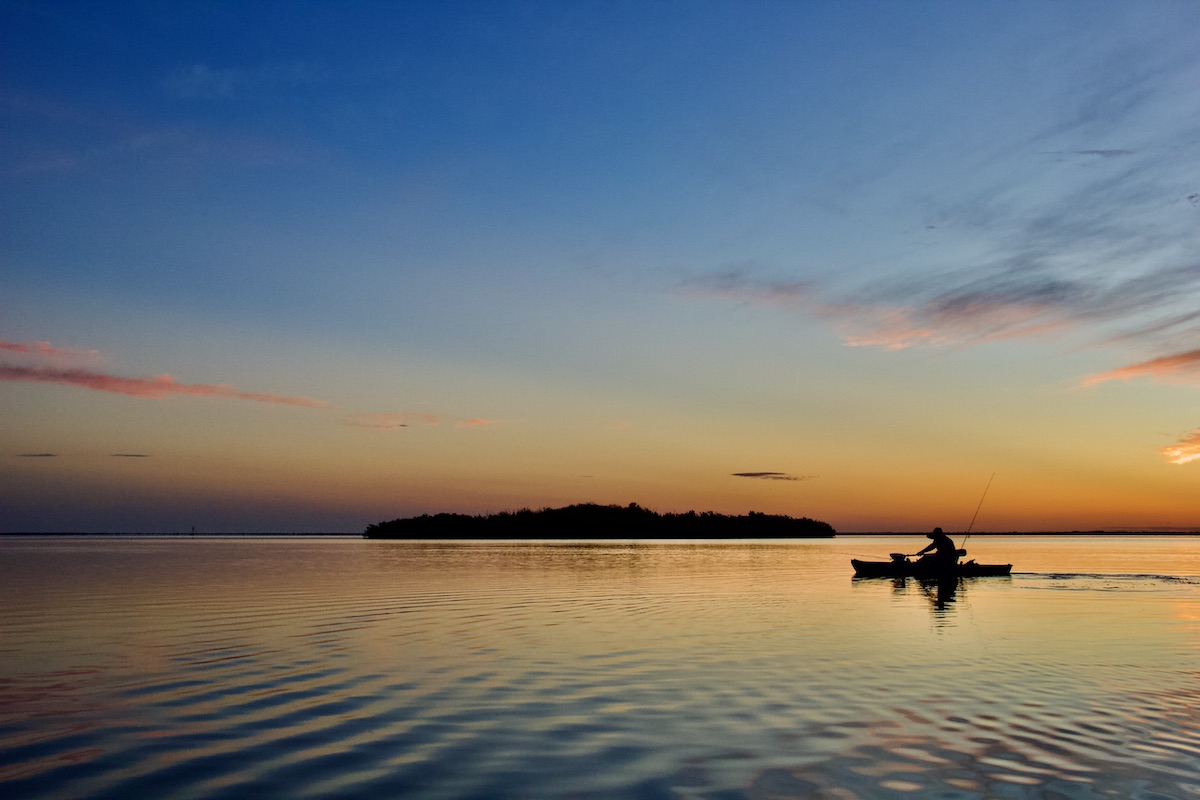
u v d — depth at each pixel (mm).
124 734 8812
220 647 14383
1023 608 20922
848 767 7672
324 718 9430
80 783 7289
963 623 17781
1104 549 81438
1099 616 19172
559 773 7516
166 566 41875
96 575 34125
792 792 7035
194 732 8883
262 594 24703
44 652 13867
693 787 7156
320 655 13539
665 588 27141
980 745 8359
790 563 44969
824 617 18922
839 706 9961
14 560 49531
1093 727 9016
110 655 13555
